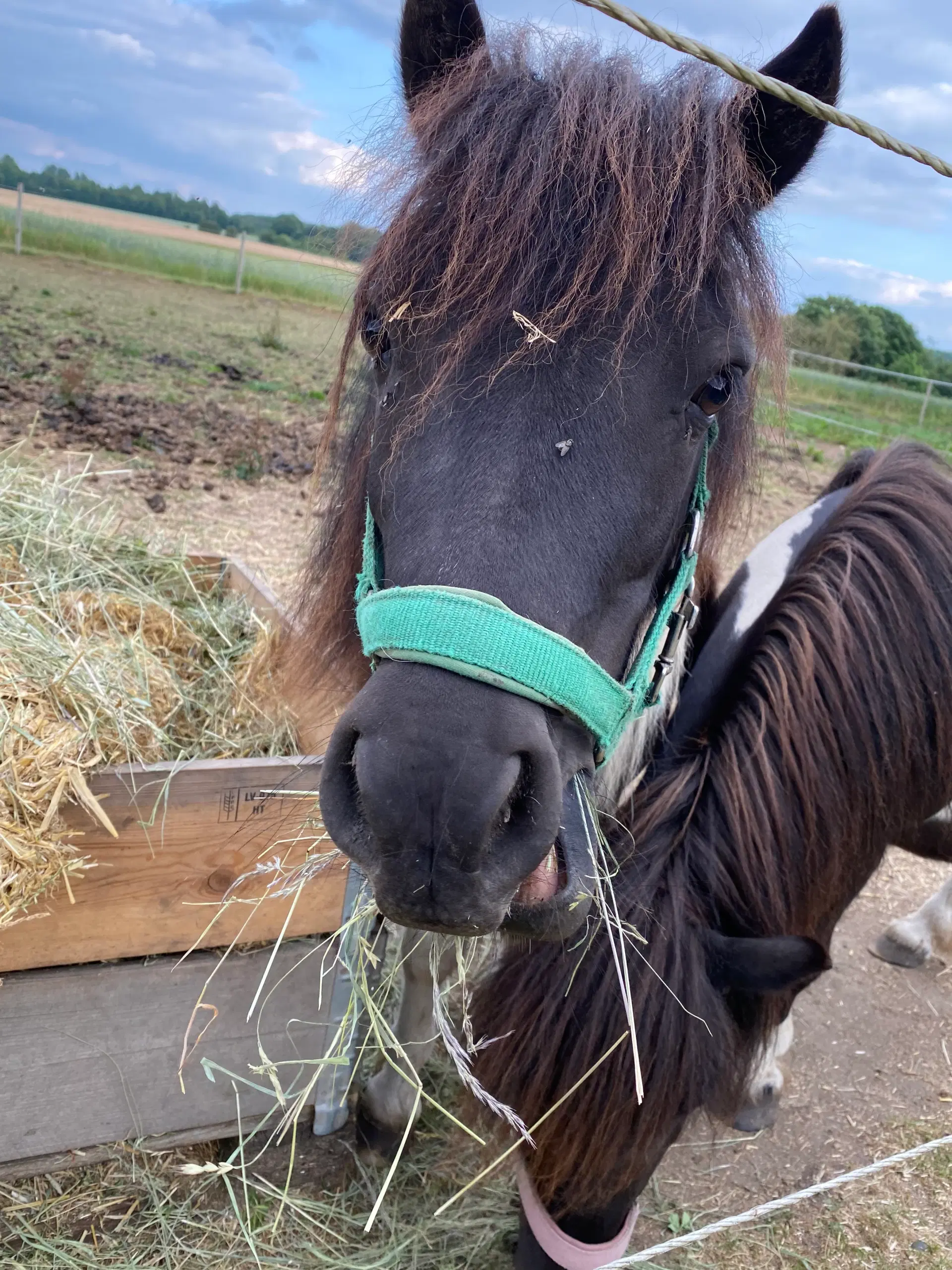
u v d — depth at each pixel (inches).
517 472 42.4
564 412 43.1
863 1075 103.0
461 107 48.8
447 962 70.4
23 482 97.4
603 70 49.0
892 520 65.3
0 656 65.6
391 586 44.9
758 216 52.7
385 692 39.6
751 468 61.9
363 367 63.8
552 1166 52.9
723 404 49.4
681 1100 50.6
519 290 43.1
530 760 39.4
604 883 52.2
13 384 297.3
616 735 50.5
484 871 38.3
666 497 47.2
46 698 64.5
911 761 63.1
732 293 48.2
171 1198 74.8
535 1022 51.7
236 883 59.7
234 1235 73.1
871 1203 86.2
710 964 52.2
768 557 77.5
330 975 74.7
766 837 55.2
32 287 528.7
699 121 48.0
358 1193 78.5
